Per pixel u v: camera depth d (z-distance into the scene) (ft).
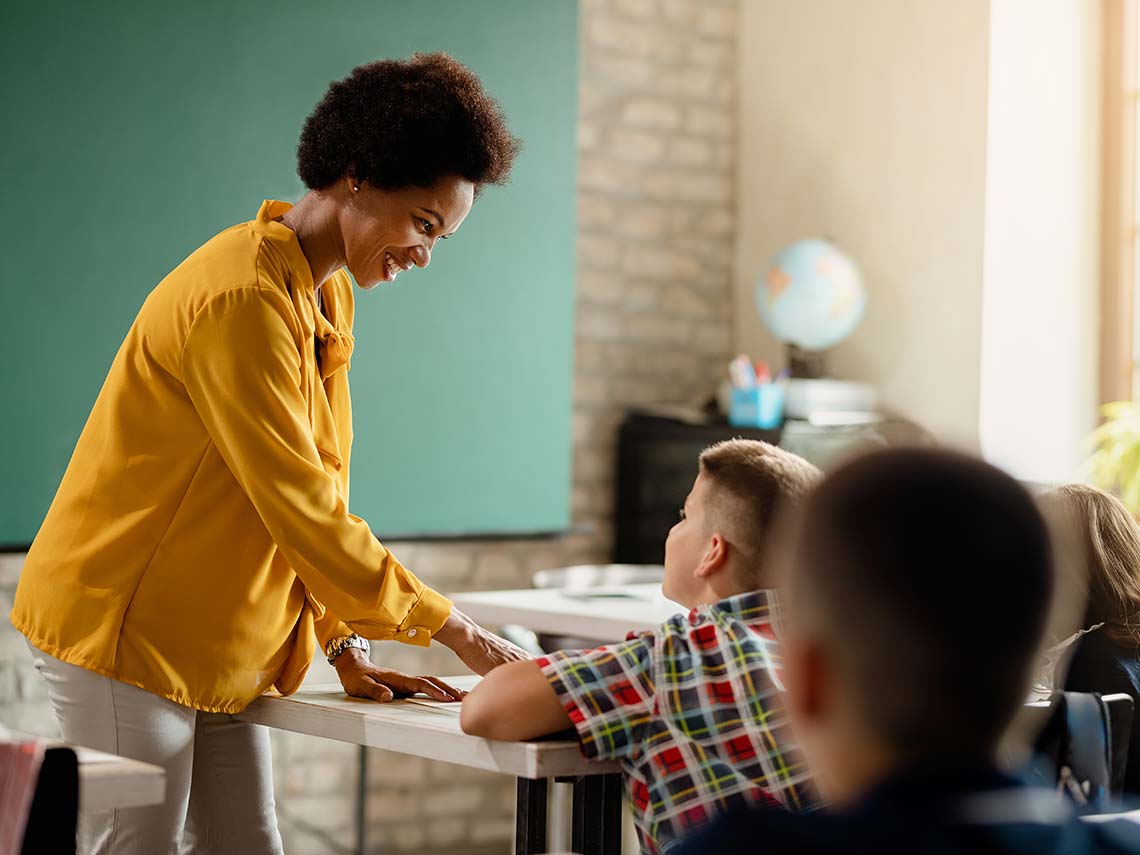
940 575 2.40
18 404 11.71
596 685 5.14
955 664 2.39
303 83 13.14
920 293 14.93
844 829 2.39
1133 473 13.41
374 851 14.14
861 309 15.56
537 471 14.73
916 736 2.42
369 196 6.16
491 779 14.87
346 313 6.87
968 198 14.46
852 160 15.70
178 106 12.47
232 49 12.74
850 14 15.75
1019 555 2.43
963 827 2.35
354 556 5.95
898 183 15.20
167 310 6.00
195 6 12.53
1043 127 14.61
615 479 15.89
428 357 14.01
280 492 5.85
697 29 16.58
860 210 15.64
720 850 2.47
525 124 14.58
